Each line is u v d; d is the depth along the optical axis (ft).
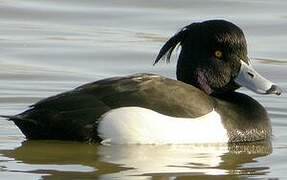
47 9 67.21
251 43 59.98
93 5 68.39
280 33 61.98
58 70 54.80
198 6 67.92
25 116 39.99
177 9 67.21
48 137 40.09
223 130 40.81
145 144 39.75
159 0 69.36
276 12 66.28
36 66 55.52
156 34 61.57
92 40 60.64
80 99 39.93
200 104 40.60
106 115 39.63
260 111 42.63
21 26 63.77
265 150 40.65
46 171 36.78
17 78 52.70
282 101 48.83
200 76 43.19
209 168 37.58
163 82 40.75
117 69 55.52
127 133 39.58
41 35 61.77
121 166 37.50
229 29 43.11
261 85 42.78
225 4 68.39
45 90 50.44
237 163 38.50
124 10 67.21
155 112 39.75
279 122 45.29
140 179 35.88
